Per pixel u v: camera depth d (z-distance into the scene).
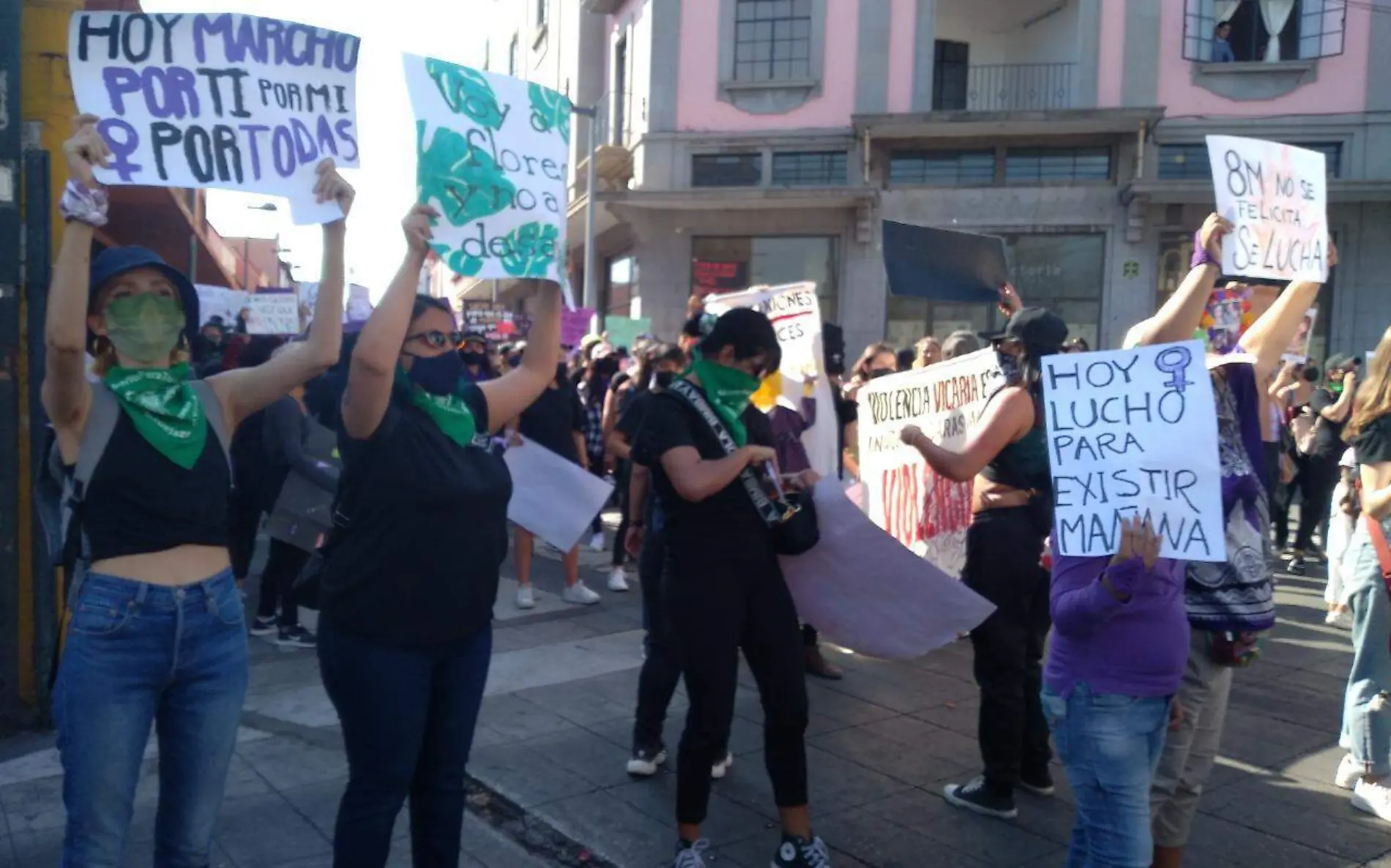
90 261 2.59
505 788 4.37
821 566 3.80
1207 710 3.24
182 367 2.67
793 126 19.22
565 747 4.84
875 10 18.84
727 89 19.31
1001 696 4.11
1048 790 4.39
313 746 4.78
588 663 6.18
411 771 2.81
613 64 21.94
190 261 17.31
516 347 9.93
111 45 2.79
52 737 4.69
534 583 8.55
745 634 3.54
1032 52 20.05
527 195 3.20
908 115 18.19
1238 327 3.65
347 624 2.76
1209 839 4.00
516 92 3.24
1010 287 4.89
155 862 2.68
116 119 2.77
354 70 3.04
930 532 4.79
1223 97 18.09
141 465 2.53
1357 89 17.70
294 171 2.93
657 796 4.32
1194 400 2.58
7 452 4.59
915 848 3.91
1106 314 18.33
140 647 2.51
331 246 2.98
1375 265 17.69
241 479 6.51
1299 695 5.79
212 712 2.64
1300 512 9.77
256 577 8.55
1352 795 4.36
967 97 20.11
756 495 3.47
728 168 19.47
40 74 4.75
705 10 19.36
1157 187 17.55
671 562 3.53
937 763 4.72
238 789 4.30
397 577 2.74
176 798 2.64
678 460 3.35
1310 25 17.88
